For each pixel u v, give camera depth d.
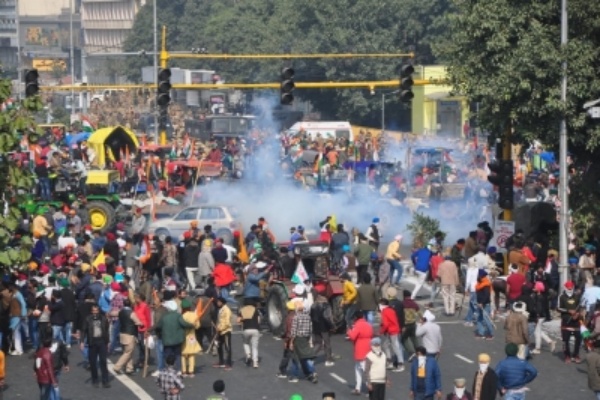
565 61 88.19
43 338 61.28
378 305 75.75
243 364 70.81
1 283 72.19
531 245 88.19
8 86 53.41
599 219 93.69
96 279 74.56
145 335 68.12
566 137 86.62
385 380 60.53
